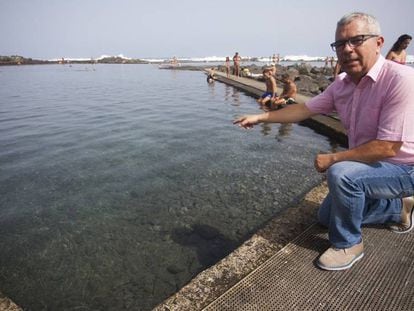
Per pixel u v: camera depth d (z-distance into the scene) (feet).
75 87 72.54
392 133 7.37
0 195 15.88
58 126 31.09
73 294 9.57
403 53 22.61
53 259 11.14
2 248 11.73
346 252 8.21
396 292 7.36
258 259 8.86
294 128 29.76
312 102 10.04
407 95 7.13
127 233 12.64
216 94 55.47
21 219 13.70
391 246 8.93
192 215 13.99
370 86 7.88
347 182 7.66
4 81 89.40
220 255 11.24
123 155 21.84
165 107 42.09
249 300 7.34
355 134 8.61
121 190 16.43
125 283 9.96
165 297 9.37
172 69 158.10
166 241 12.10
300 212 11.22
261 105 40.06
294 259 8.66
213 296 7.59
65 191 16.34
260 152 22.58
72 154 22.13
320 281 7.82
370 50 7.47
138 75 115.24
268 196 15.79
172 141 25.18
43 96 55.83
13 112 39.42
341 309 6.97
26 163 20.42
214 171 18.95
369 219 9.38
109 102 47.52
